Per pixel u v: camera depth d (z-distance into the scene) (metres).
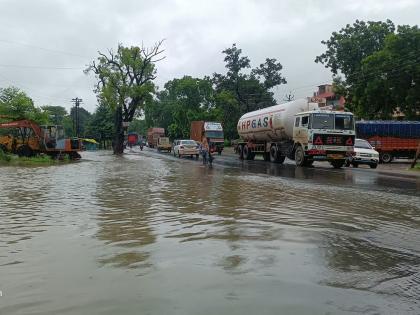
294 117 26.08
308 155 24.06
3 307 4.03
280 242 6.43
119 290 4.44
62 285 4.61
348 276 4.91
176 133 83.50
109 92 47.16
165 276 4.86
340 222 8.01
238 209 9.44
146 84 48.31
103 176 18.09
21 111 40.94
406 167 27.77
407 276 4.96
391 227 7.63
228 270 5.08
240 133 35.84
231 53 70.25
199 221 8.05
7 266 5.29
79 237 6.79
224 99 68.94
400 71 39.47
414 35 39.44
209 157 27.36
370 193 12.30
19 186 14.15
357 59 47.72
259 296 4.27
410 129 34.28
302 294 4.33
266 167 24.44
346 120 24.16
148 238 6.70
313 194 12.05
